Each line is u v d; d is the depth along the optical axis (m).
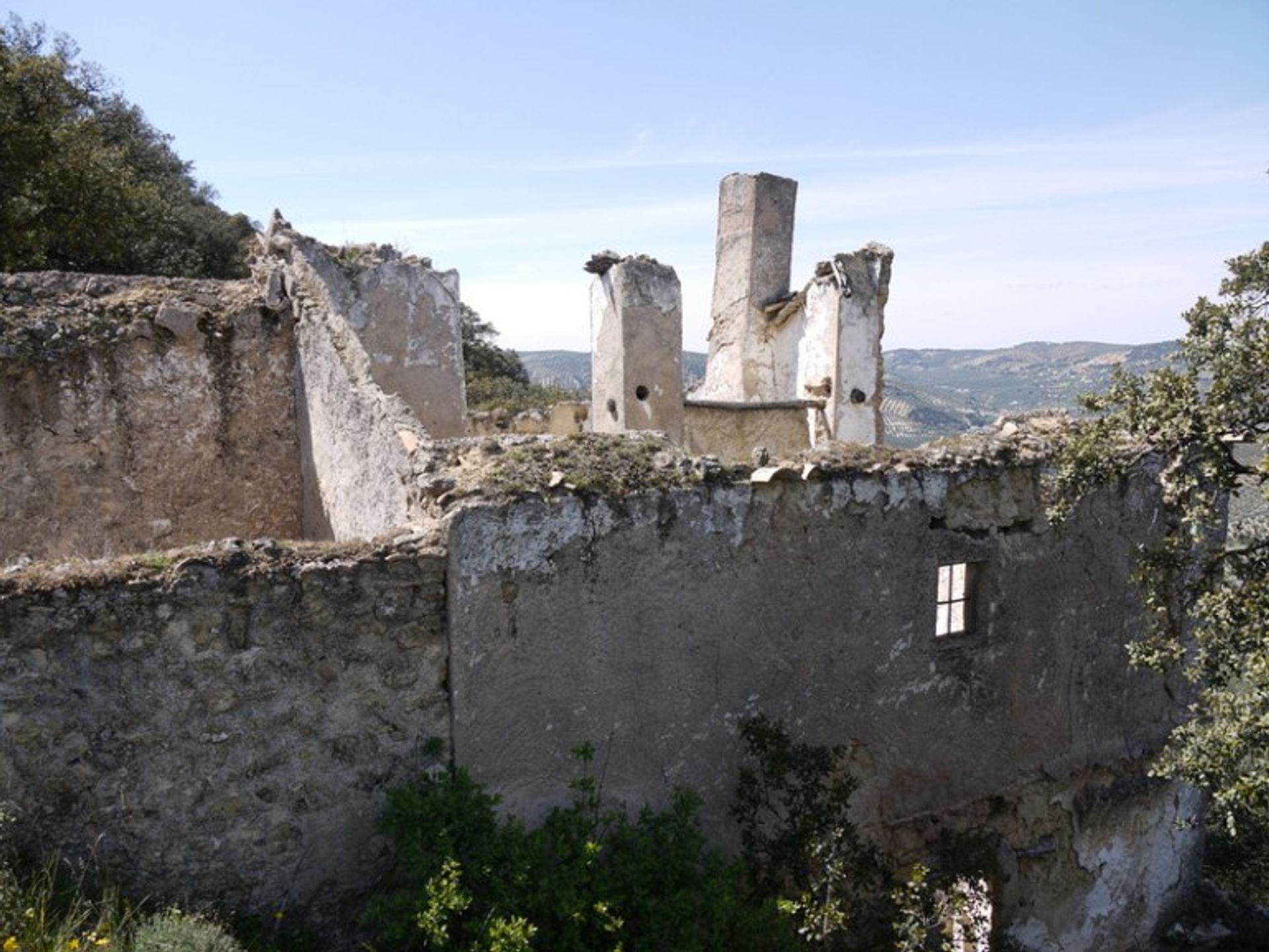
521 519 6.39
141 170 28.88
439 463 6.76
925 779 8.29
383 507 7.80
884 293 13.98
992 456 8.23
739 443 12.76
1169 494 9.08
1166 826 9.90
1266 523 7.72
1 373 9.24
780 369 15.27
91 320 9.73
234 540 5.89
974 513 8.22
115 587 5.45
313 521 10.26
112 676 5.49
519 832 6.09
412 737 6.27
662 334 11.49
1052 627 8.79
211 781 5.78
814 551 7.53
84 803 5.50
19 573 5.37
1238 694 6.86
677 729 7.13
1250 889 11.09
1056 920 9.25
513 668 6.49
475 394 31.22
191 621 5.63
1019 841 8.89
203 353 10.20
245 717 5.82
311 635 5.93
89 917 5.26
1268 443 6.68
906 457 7.93
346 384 8.70
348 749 6.10
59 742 5.41
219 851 5.84
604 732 6.86
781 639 7.47
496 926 5.44
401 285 11.02
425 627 6.23
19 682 5.30
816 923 6.79
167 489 10.16
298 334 10.30
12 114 21.25
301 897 6.06
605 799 6.91
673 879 6.26
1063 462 7.79
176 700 5.64
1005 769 8.70
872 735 7.97
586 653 6.73
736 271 15.35
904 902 7.48
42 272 10.19
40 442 9.52
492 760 6.50
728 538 7.16
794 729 7.61
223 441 10.37
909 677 8.09
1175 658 7.50
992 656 8.48
